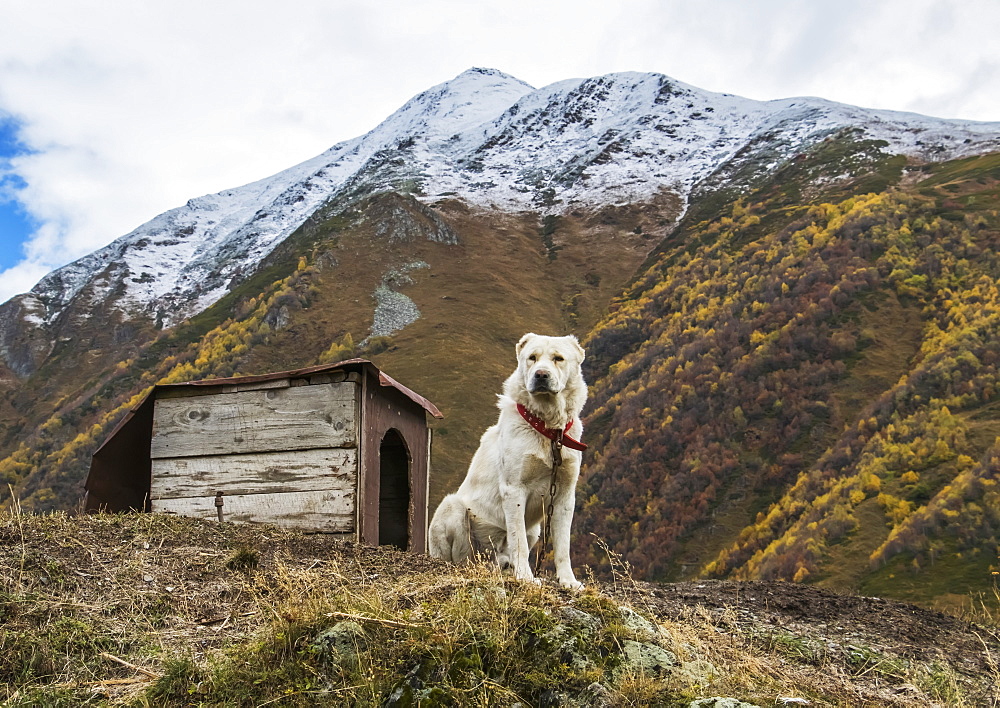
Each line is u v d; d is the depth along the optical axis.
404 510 10.33
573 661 4.40
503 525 7.26
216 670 4.62
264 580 5.91
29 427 180.12
